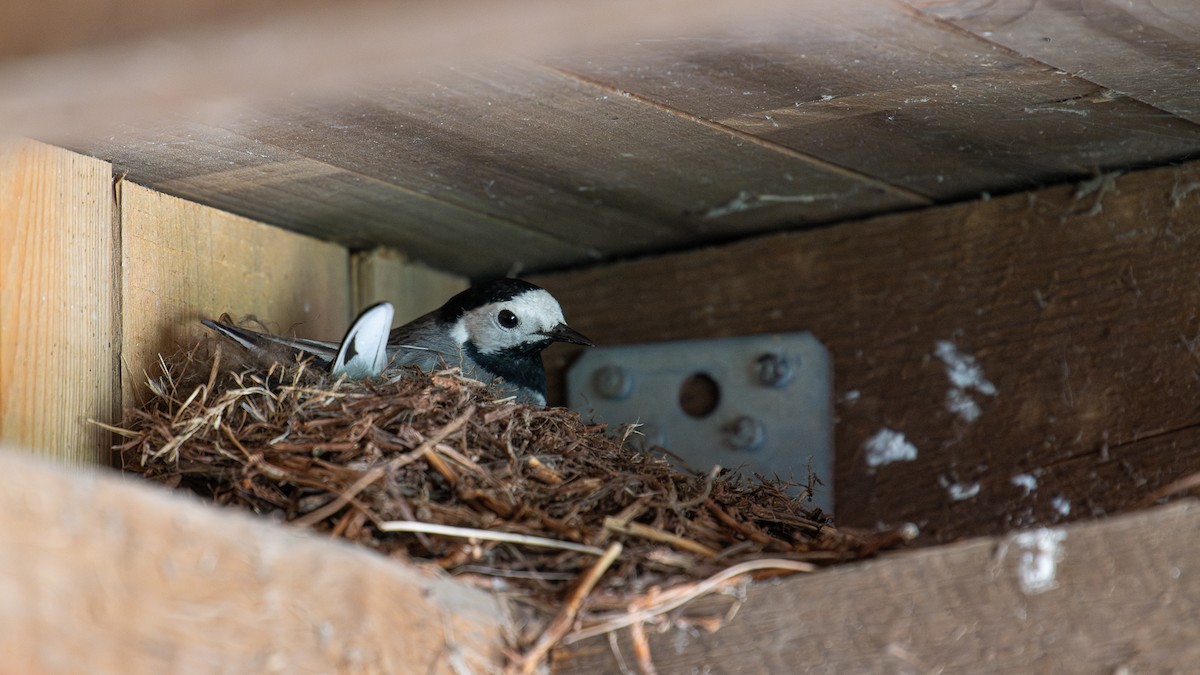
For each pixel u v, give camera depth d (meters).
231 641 0.97
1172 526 1.05
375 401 1.11
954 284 1.16
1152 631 1.04
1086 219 1.15
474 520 1.08
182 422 1.11
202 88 1.04
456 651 1.06
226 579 0.98
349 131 1.11
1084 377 1.14
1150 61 1.09
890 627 1.05
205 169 1.13
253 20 0.94
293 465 1.10
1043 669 1.05
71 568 0.88
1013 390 1.15
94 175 1.12
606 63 1.09
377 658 1.05
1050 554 1.05
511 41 0.98
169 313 1.14
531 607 1.07
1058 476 1.14
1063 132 1.12
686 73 1.09
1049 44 1.08
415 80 1.09
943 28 1.07
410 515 1.08
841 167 1.14
